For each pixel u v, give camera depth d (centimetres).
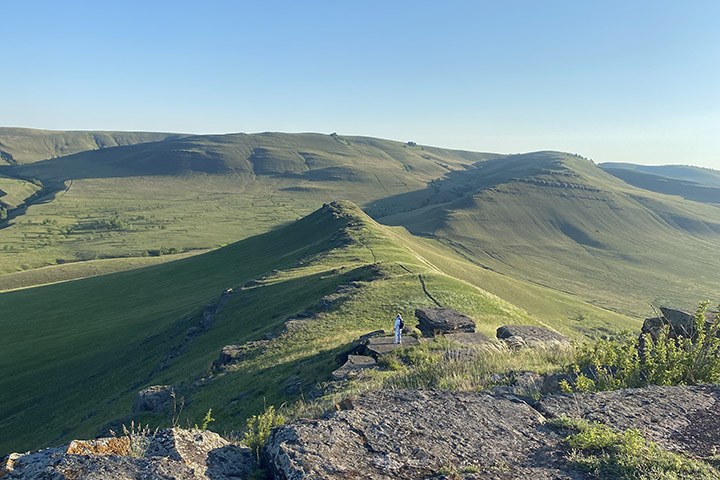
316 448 431
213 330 5375
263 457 461
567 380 813
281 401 1866
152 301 9194
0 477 380
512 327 1858
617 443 461
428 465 425
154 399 2933
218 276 10231
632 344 870
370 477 395
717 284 19238
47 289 11544
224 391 2578
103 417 3888
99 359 5959
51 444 3781
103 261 16512
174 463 409
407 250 8488
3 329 8250
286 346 3114
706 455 456
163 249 19138
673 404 591
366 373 1563
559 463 436
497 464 432
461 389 877
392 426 496
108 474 376
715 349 790
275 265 9250
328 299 4147
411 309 3762
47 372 5838
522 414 554
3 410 5016
